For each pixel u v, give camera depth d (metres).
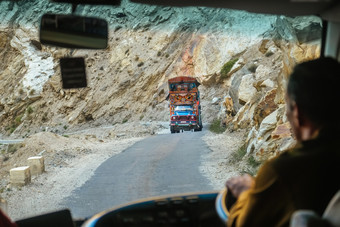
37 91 104.31
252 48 68.75
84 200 12.59
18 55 115.12
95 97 93.12
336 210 1.65
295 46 14.99
